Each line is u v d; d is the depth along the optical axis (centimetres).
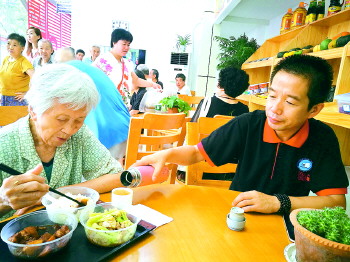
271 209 94
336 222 60
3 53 518
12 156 97
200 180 163
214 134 134
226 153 132
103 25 732
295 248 70
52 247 61
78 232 74
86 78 87
